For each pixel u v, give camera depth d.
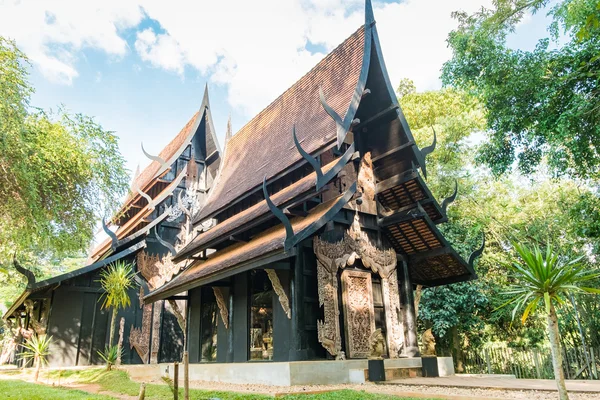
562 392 4.46
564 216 17.78
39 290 17.94
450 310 17.22
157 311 19.69
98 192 15.86
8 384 10.06
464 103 22.11
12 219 14.19
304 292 10.25
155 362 19.00
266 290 12.15
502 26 13.00
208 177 21.55
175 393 5.82
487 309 19.55
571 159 14.51
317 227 9.55
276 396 6.91
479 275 18.66
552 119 12.90
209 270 12.29
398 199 12.30
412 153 11.70
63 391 8.88
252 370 9.70
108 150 15.98
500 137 14.65
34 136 13.36
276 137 15.16
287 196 10.95
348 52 13.54
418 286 12.74
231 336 12.98
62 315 18.00
